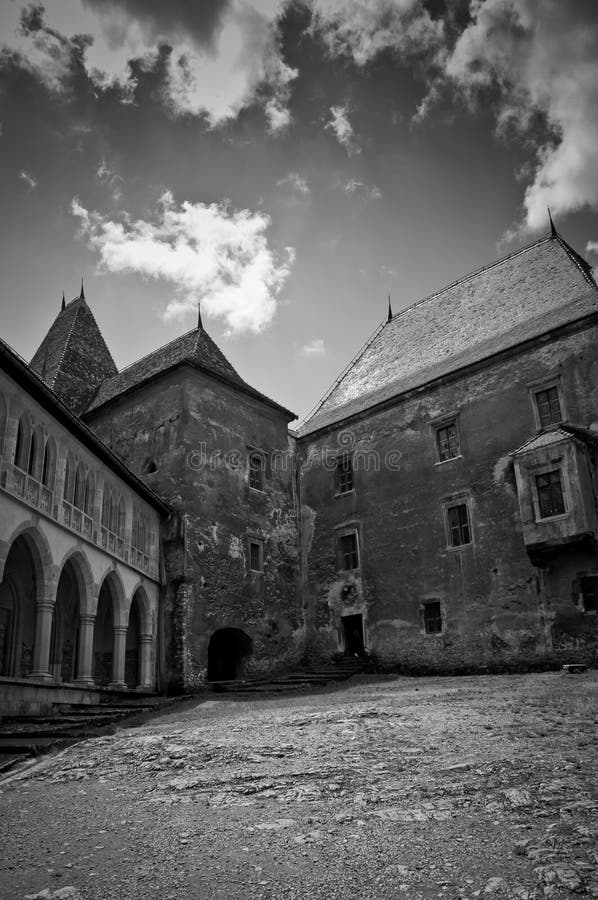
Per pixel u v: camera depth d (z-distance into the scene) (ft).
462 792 22.84
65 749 37.55
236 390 98.68
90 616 63.93
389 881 15.80
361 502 97.55
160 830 20.68
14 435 51.62
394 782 24.75
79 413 108.78
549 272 96.84
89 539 64.59
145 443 93.56
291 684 78.95
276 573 97.45
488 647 78.89
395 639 88.22
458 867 16.44
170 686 79.87
